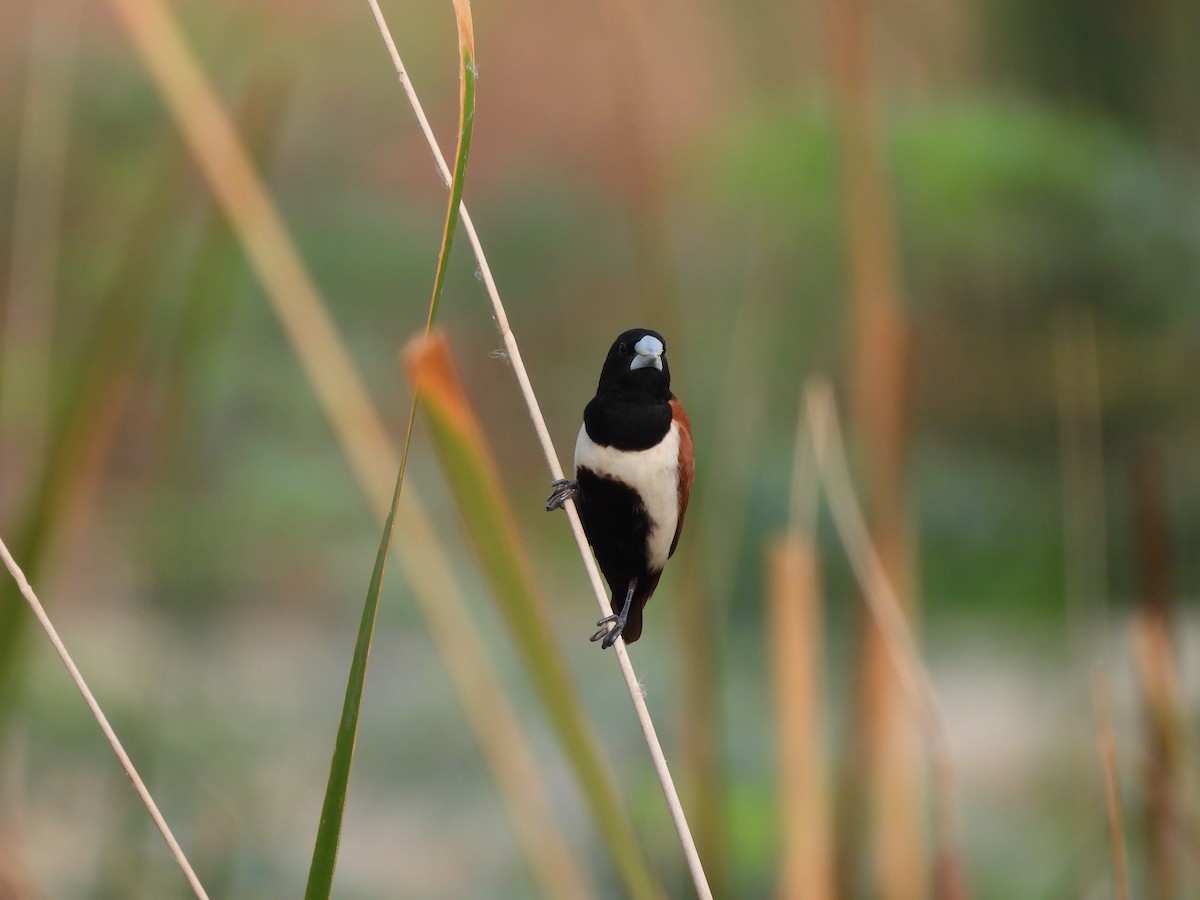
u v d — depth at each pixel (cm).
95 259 1158
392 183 2458
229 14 1259
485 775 1262
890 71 1558
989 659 1452
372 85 2422
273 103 717
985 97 1501
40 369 783
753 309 966
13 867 747
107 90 1611
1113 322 1445
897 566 754
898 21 1563
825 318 1428
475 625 1514
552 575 1923
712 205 1764
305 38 2303
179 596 1012
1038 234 1436
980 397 1549
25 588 520
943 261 1507
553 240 2530
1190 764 756
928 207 1391
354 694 470
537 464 2344
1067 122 1452
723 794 716
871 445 763
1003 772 1227
